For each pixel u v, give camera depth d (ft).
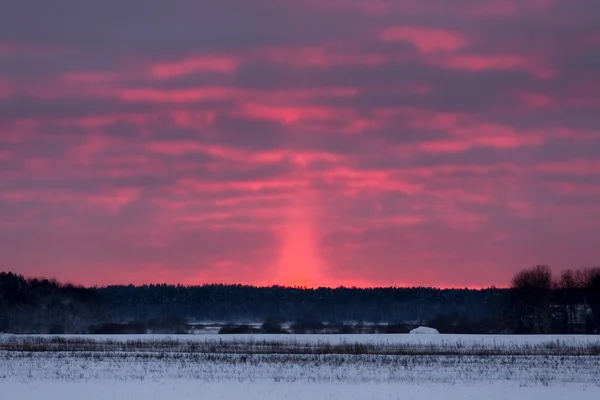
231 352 333.01
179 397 187.21
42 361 282.77
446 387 207.21
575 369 257.75
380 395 191.62
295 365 266.57
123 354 318.04
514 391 201.26
